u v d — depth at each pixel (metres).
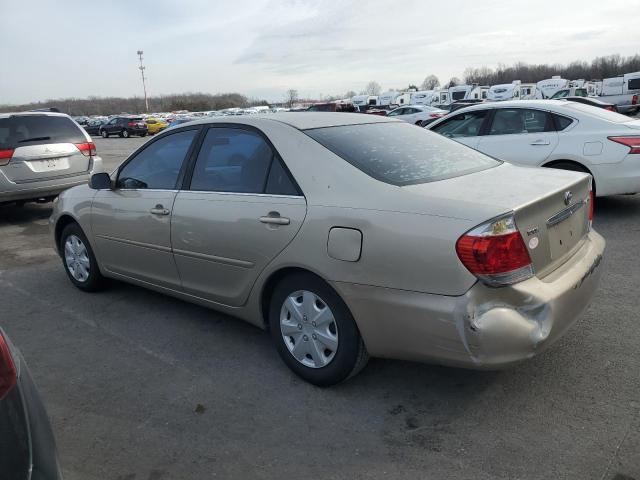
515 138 7.25
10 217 9.11
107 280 5.02
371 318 2.81
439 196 2.72
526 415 2.85
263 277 3.28
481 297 2.50
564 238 2.95
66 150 8.46
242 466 2.58
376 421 2.88
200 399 3.17
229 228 3.39
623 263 5.11
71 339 4.06
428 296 2.60
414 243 2.61
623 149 6.46
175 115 51.88
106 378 3.46
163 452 2.71
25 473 1.60
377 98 52.50
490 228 2.47
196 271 3.75
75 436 2.87
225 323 4.23
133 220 4.15
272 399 3.13
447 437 2.71
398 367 3.41
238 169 3.50
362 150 3.23
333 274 2.89
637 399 2.94
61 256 5.25
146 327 4.22
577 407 2.89
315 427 2.85
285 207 3.11
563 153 6.82
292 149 3.24
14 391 1.69
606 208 7.39
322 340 3.10
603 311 4.05
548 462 2.50
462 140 7.75
